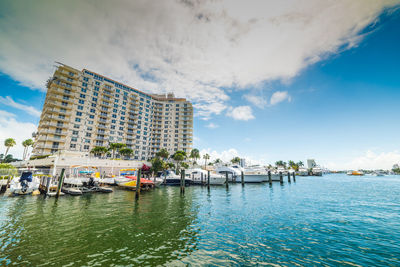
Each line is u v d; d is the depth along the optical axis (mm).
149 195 25609
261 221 13133
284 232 10984
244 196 24953
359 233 10852
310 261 7727
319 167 123438
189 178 38625
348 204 19375
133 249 8719
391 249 8766
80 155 51094
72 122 65875
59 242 9391
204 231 11109
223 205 18625
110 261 7645
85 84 71625
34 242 9352
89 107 71375
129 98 86875
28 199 20656
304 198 23250
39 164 47781
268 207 17703
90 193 25531
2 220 12781
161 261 7676
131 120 87500
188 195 25797
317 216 14477
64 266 7254
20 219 13078
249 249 8773
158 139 98438
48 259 7758
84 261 7633
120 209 16500
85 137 68500
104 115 76688
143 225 12125
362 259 7887
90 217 13820
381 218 13961
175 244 9289
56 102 64062
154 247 8945
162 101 104250
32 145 78250
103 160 48156
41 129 67875
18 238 9805
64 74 67000
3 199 20578
